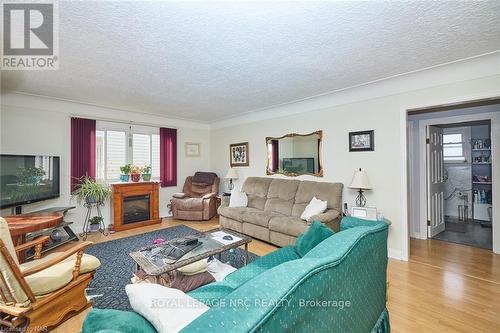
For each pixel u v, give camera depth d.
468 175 5.23
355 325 1.13
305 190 3.76
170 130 5.43
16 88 3.26
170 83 3.07
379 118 3.18
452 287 2.29
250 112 4.87
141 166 4.93
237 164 5.38
